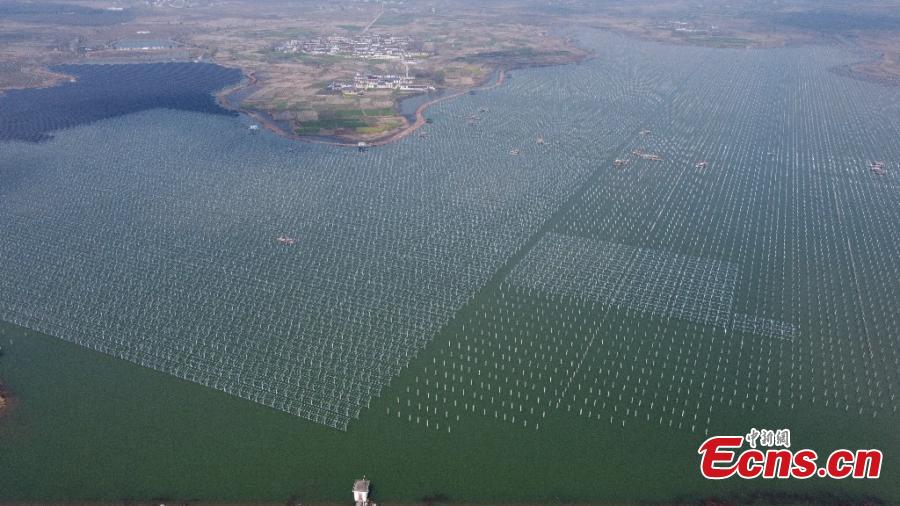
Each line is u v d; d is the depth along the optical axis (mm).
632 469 91625
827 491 87438
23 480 89062
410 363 112188
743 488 88250
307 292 133000
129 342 116625
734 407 102625
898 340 119062
